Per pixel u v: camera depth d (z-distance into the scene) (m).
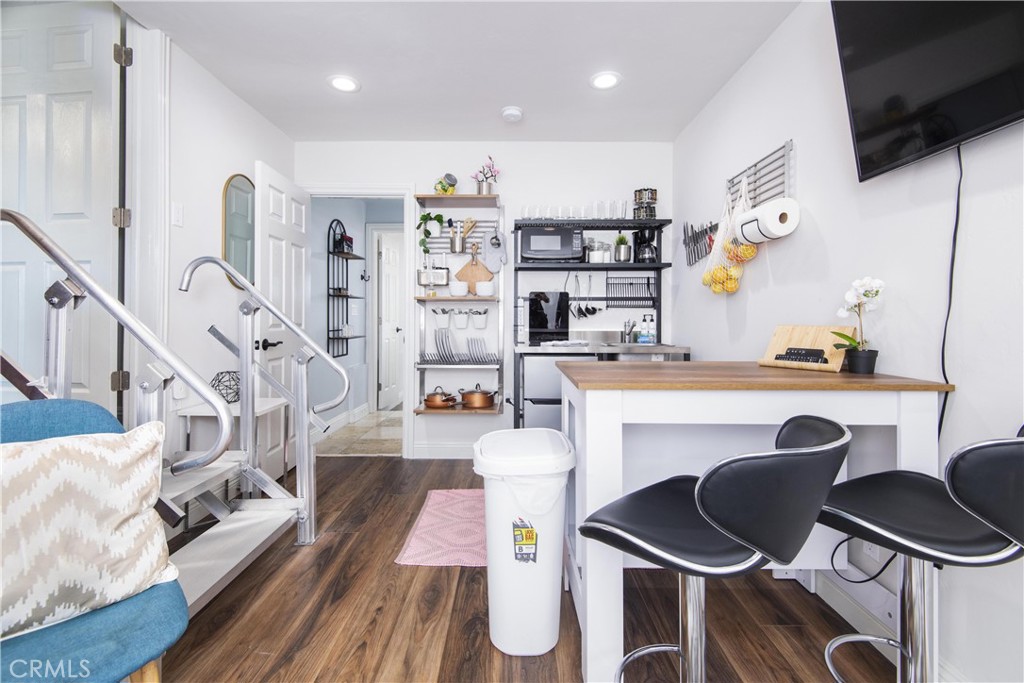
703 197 2.97
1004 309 1.16
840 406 1.29
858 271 1.64
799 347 1.72
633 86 2.70
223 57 2.43
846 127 1.70
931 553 0.91
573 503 1.85
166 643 0.93
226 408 1.33
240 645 1.46
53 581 0.92
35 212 2.15
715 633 1.54
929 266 1.37
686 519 1.04
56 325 1.37
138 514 1.08
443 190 3.38
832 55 1.77
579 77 2.61
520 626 1.42
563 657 1.43
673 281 3.52
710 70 2.51
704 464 1.63
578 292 3.60
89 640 0.89
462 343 3.67
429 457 3.60
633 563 1.67
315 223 4.23
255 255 2.72
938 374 1.34
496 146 3.57
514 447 1.49
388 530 2.30
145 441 1.13
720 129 2.73
